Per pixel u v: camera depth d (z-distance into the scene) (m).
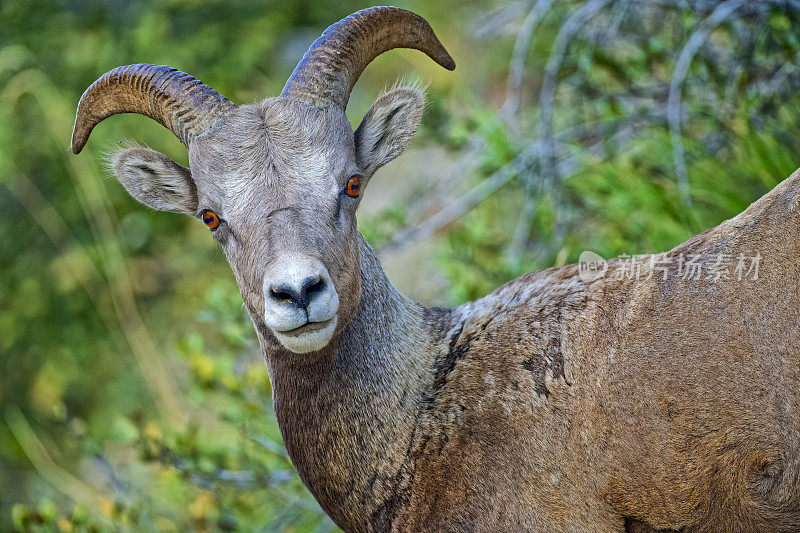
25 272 33.19
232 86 33.38
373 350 11.43
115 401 30.72
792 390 9.91
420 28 12.36
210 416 24.94
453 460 11.05
